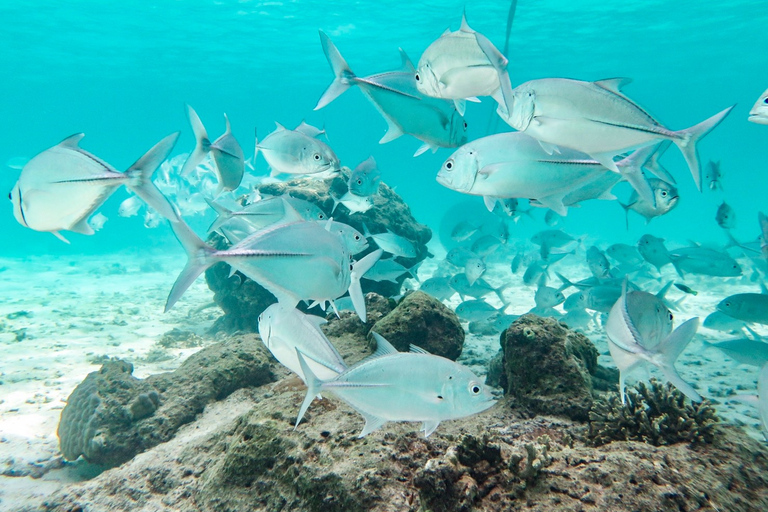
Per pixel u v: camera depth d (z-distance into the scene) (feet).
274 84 206.28
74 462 17.56
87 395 17.74
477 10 104.58
